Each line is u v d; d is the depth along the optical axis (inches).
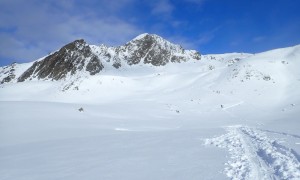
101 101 3038.9
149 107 2246.6
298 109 1892.2
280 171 431.2
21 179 487.8
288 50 3400.6
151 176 458.3
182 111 2155.5
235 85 2768.2
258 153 589.6
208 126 1443.2
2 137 1005.8
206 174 453.7
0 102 1638.8
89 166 543.5
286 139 731.4
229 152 624.1
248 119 1721.2
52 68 5905.5
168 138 880.3
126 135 994.7
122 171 496.1
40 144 864.3
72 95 3321.9
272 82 2704.2
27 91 3887.8
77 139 930.1
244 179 413.1
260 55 3366.1
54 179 473.7
